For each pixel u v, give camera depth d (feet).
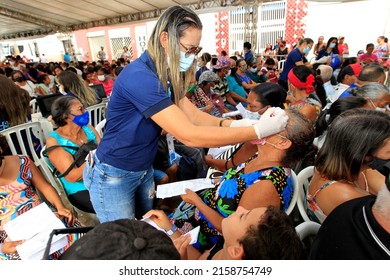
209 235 4.21
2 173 4.20
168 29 3.20
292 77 6.93
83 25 42.86
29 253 3.24
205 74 10.07
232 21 37.29
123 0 28.25
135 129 3.67
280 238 2.29
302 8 33.81
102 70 17.94
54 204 4.82
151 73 3.28
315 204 3.88
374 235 2.05
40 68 23.38
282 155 3.66
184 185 4.88
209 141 3.22
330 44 20.03
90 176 4.32
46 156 5.82
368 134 3.22
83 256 1.69
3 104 7.33
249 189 3.58
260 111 5.93
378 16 30.25
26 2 30.35
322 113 6.32
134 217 4.85
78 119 5.66
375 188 4.49
